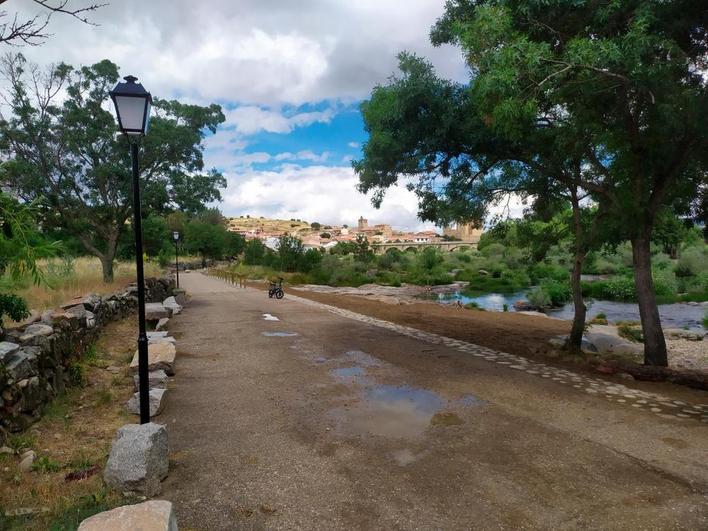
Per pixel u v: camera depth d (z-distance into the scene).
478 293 36.09
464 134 8.45
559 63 6.16
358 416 5.63
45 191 15.34
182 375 7.53
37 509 3.37
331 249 81.75
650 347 8.37
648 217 8.09
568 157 8.65
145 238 37.34
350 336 11.41
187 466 4.25
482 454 4.54
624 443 4.85
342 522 3.36
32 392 5.11
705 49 6.81
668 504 3.63
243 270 46.34
